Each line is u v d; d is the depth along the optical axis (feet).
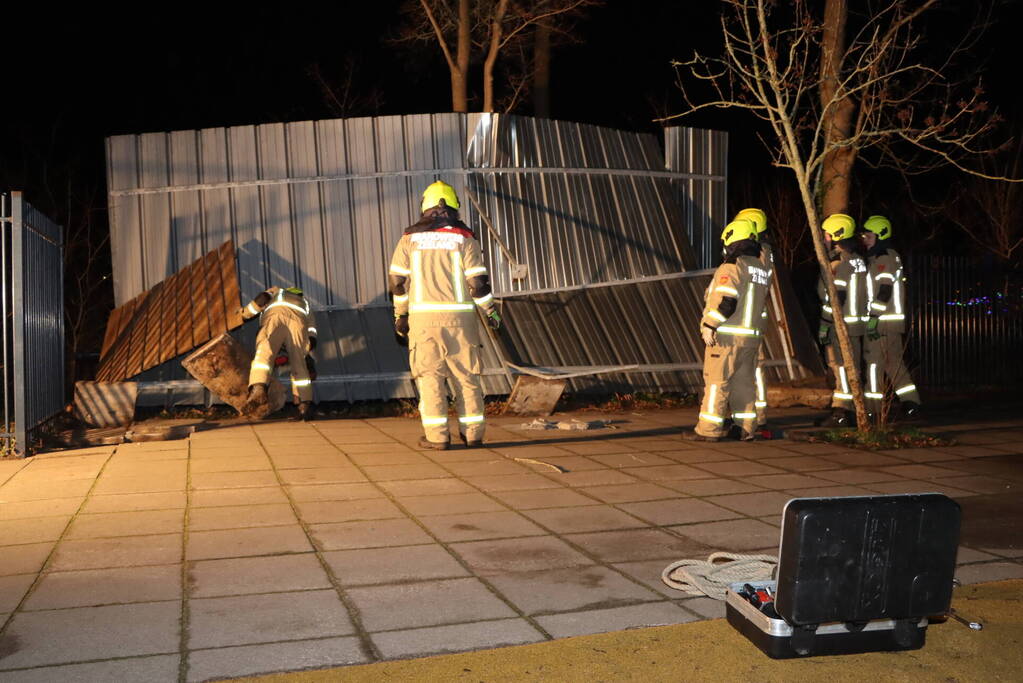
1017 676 11.75
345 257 39.55
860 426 30.45
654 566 15.99
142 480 22.97
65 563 15.87
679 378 41.63
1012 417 37.42
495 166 40.55
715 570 15.06
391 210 39.73
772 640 11.98
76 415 32.50
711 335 29.35
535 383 36.32
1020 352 50.42
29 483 22.62
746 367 29.99
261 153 39.70
